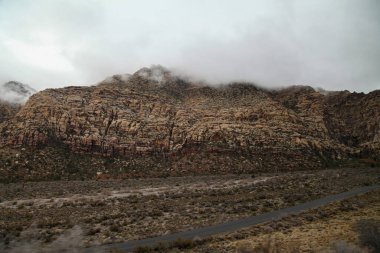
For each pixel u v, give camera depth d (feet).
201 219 118.62
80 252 77.92
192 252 77.46
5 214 132.67
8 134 373.20
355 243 73.20
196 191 203.62
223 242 86.69
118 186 254.68
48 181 307.37
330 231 91.35
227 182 255.29
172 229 103.96
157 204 152.97
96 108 435.94
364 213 116.16
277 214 124.06
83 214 131.75
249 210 133.39
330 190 183.32
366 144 509.76
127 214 127.34
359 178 240.32
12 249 76.23
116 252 76.43
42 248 78.89
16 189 237.45
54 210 143.54
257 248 75.92
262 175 309.42
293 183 221.25
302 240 83.10
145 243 88.12
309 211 125.08
